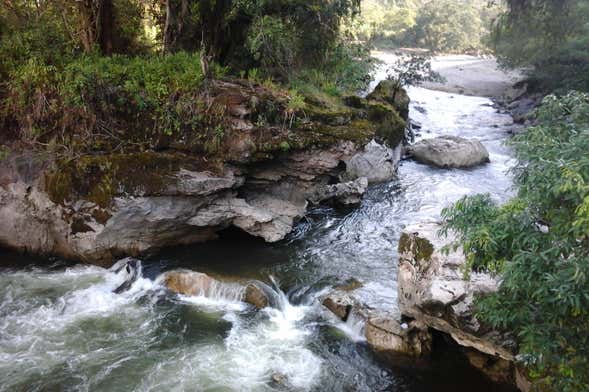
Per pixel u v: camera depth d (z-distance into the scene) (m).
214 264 12.73
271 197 14.88
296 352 9.93
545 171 5.54
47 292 11.53
